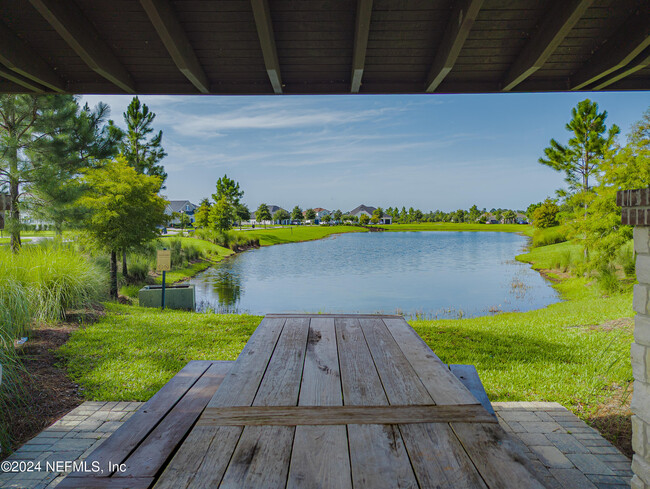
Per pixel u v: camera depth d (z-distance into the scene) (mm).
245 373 1936
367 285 15883
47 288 6418
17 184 9945
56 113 10008
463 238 54844
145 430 1786
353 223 107688
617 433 3066
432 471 1144
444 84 3889
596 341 5586
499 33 3258
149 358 4785
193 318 7305
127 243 11586
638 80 3764
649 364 1877
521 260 24672
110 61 3414
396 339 2561
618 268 12875
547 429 3119
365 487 1072
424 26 3223
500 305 11742
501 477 1114
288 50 3439
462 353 5199
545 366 4629
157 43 3355
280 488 1071
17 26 3111
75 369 4324
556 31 2910
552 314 8586
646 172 11047
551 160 18312
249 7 3035
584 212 13211
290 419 1459
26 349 4727
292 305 11836
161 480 1107
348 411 1524
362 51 3086
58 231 10742
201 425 1416
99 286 8383
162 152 23266
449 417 1476
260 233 53844
